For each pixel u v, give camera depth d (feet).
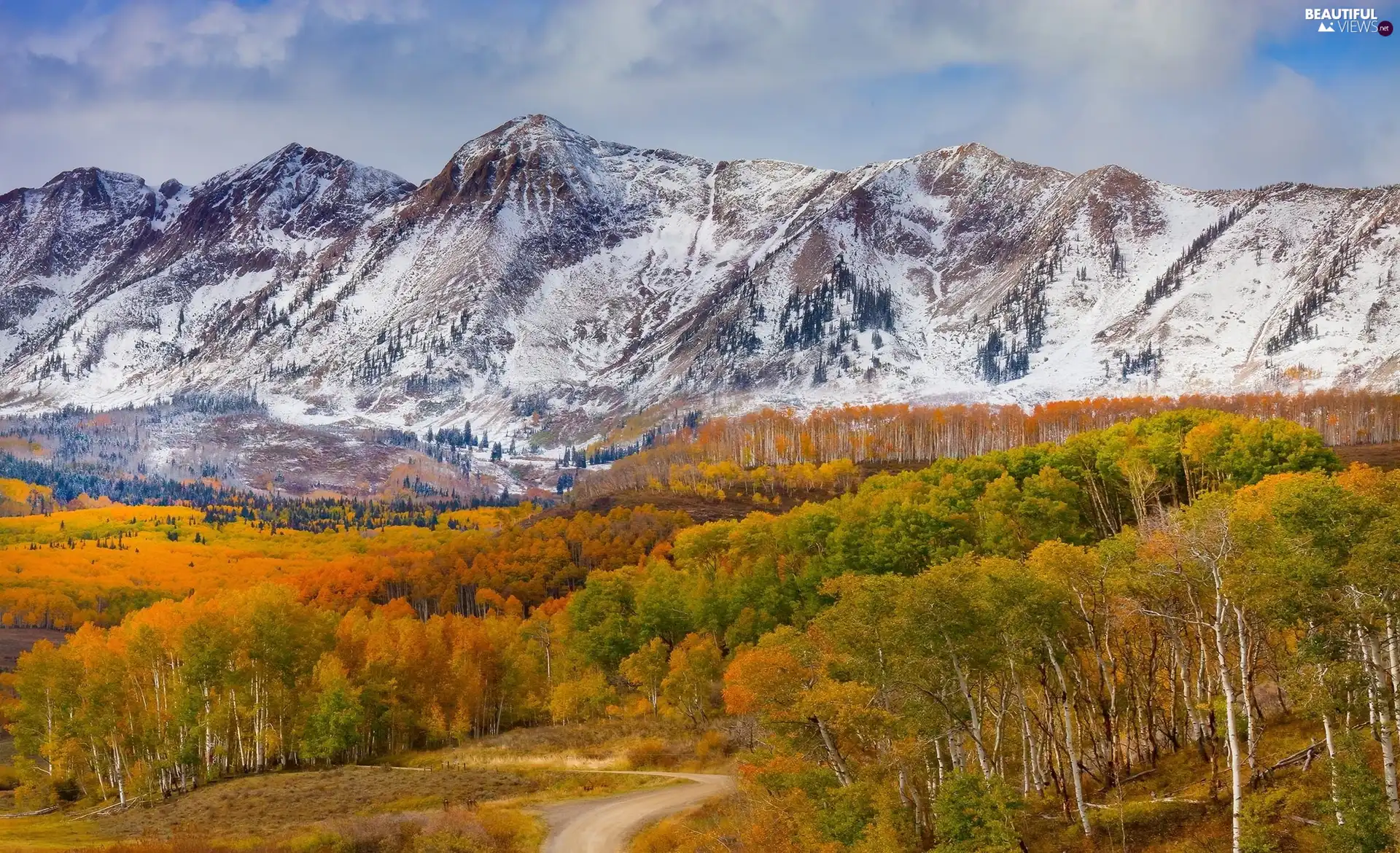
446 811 229.45
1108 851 147.84
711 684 325.83
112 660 313.32
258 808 254.68
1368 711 150.71
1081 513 335.67
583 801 238.68
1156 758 174.81
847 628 165.78
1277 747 162.20
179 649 313.73
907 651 158.61
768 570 352.69
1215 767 152.56
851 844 154.30
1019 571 158.40
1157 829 149.59
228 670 301.84
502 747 317.22
